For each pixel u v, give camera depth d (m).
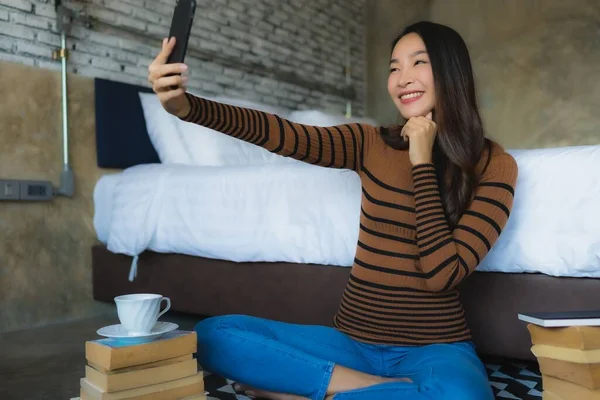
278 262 2.04
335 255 1.86
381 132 1.38
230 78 3.56
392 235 1.26
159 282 2.44
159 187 2.38
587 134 3.82
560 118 3.91
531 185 1.54
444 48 1.30
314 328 1.35
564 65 3.89
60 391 1.60
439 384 1.04
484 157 1.28
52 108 2.57
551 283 1.51
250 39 3.72
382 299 1.25
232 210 2.13
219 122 1.20
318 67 4.33
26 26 2.51
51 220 2.56
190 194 2.28
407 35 1.36
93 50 2.79
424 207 1.18
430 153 1.23
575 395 1.03
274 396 1.28
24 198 2.41
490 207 1.21
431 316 1.23
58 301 2.58
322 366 1.17
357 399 1.10
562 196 1.49
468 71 1.30
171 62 1.13
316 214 1.92
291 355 1.20
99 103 2.76
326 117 3.40
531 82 4.02
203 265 2.29
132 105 2.92
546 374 1.09
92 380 1.12
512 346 1.57
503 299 1.58
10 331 2.39
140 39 3.03
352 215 1.84
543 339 1.09
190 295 2.33
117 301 1.13
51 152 2.56
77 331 2.39
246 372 1.25
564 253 1.46
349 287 1.33
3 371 1.80
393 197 1.27
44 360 1.93
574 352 1.02
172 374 1.15
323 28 4.38
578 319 1.03
